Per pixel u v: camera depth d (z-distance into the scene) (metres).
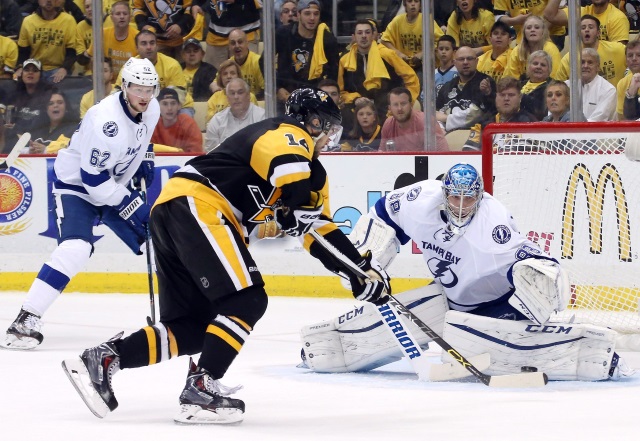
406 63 13.89
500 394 6.93
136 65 9.36
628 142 9.89
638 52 13.14
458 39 13.70
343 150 14.22
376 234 7.86
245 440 5.40
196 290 6.21
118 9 14.76
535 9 13.34
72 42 15.20
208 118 14.66
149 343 6.05
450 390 7.11
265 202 6.15
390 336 7.70
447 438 5.45
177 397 6.93
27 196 14.78
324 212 6.41
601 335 7.40
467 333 7.43
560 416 6.09
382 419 6.03
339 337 7.93
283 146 5.94
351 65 14.06
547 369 7.48
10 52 15.55
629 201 10.96
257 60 14.50
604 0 13.13
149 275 9.45
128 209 9.45
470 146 13.78
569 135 10.61
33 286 9.73
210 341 5.94
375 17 13.94
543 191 10.79
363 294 6.39
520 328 7.41
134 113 9.52
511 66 13.53
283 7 14.27
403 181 13.51
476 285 7.71
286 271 13.88
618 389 7.15
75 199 9.88
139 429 5.75
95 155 9.35
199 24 14.57
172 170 14.45
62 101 15.23
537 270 7.20
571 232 10.91
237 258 5.97
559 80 13.34
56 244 14.70
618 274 10.90
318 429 5.74
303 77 14.31
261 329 10.84
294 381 7.59
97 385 5.89
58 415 6.26
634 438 5.41
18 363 8.73
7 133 15.41
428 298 7.97
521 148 10.82
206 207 6.03
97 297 14.10
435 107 13.85
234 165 6.07
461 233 7.54
